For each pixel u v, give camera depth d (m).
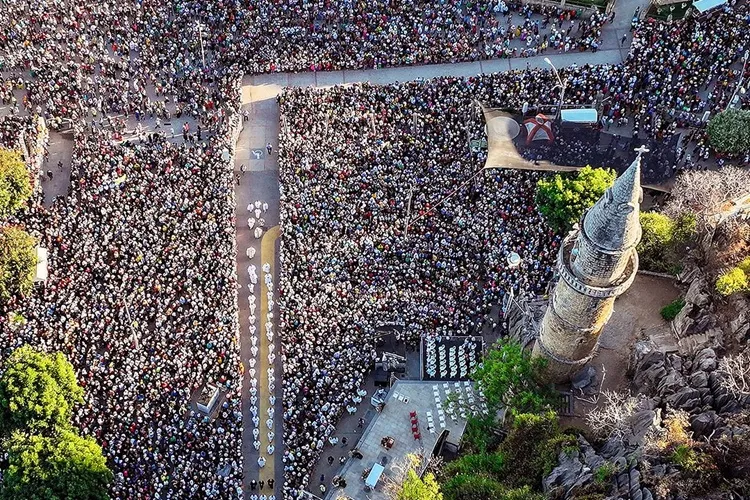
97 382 89.88
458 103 115.88
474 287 97.69
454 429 88.75
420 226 102.56
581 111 111.06
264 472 88.12
